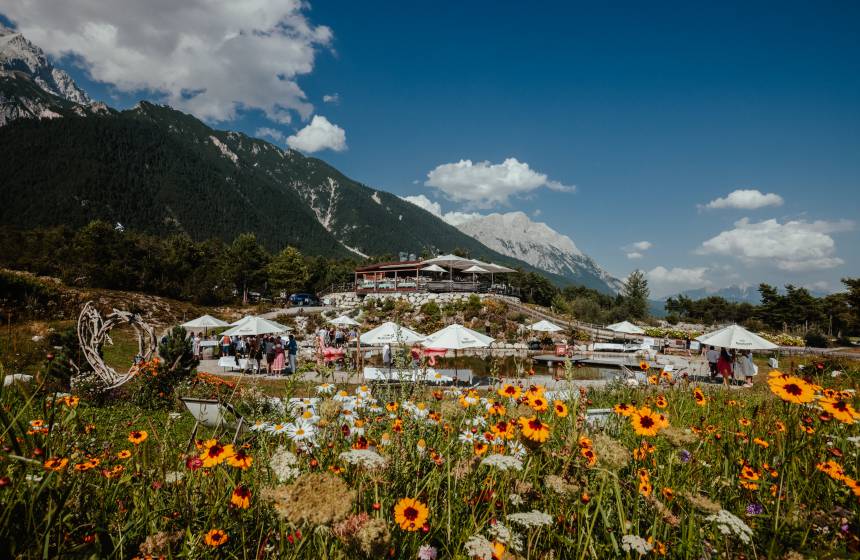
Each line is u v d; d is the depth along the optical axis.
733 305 95.75
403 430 2.61
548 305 69.25
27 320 19.03
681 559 1.68
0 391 1.43
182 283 57.09
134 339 24.72
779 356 20.36
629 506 1.96
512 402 2.96
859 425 2.91
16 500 1.33
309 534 1.48
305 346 29.19
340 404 2.37
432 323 43.78
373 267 67.50
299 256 79.38
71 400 2.15
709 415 4.02
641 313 78.31
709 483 2.33
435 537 1.79
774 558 1.54
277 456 1.88
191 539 1.53
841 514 1.91
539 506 1.98
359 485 1.85
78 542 1.51
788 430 2.42
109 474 1.96
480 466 2.14
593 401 6.58
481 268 55.19
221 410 2.64
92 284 44.16
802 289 72.25
